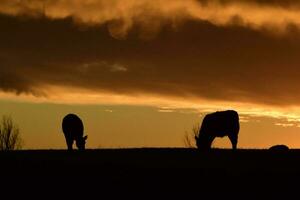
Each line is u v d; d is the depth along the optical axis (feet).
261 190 401.70
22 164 462.19
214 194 394.11
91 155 505.25
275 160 483.92
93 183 413.18
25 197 389.60
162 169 444.55
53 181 419.33
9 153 513.45
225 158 492.13
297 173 436.76
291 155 504.43
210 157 497.05
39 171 442.50
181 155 505.25
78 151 530.27
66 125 575.38
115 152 523.70
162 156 501.56
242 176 429.38
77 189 403.34
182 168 449.06
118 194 394.11
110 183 412.77
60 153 515.09
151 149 546.67
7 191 400.26
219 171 440.86
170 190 399.03
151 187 404.98
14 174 434.71
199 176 428.97
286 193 396.98
